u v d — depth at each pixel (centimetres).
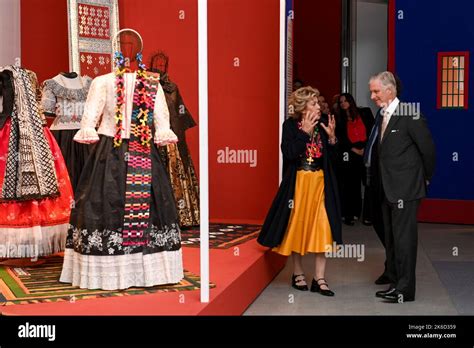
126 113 446
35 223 500
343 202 967
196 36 766
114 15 741
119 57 455
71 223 459
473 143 976
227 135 766
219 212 773
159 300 415
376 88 539
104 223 438
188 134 779
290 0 721
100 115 451
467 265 696
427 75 984
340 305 533
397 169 534
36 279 471
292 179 564
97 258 438
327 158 562
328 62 1275
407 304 538
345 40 1270
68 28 690
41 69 696
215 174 770
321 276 579
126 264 439
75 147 598
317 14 1274
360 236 873
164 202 454
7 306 399
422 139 527
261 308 521
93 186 444
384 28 1280
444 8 973
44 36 697
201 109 413
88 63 709
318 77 1283
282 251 570
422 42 984
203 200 411
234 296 475
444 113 983
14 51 611
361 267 686
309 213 562
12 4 609
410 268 542
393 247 562
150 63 770
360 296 564
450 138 984
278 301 545
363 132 960
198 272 496
